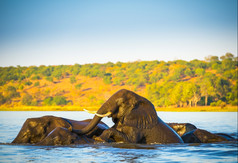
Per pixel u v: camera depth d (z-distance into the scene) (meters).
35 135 33.03
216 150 30.50
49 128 33.44
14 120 90.94
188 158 26.42
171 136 34.78
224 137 37.72
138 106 34.34
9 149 29.31
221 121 96.69
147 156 26.98
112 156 26.59
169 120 97.62
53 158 25.50
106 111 33.56
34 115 136.88
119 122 33.97
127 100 34.12
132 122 33.66
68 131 31.97
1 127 62.00
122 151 29.00
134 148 30.67
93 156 26.47
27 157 25.80
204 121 96.31
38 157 25.84
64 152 28.05
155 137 34.09
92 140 33.56
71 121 35.78
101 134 33.66
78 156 26.38
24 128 33.16
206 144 34.56
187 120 100.38
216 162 24.86
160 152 29.06
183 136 37.78
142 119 34.03
